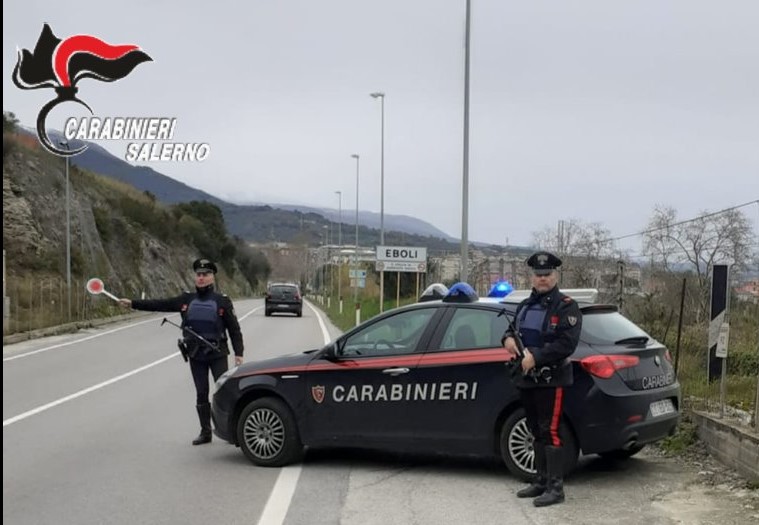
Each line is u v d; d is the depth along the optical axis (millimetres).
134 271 56062
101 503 6348
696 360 9891
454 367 6992
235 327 8828
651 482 6844
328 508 6195
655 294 11234
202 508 6207
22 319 26922
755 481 6516
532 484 6531
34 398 11906
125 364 16812
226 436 7883
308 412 7492
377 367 7277
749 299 9695
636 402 6570
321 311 51375
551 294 6211
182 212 89688
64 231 42750
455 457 7961
